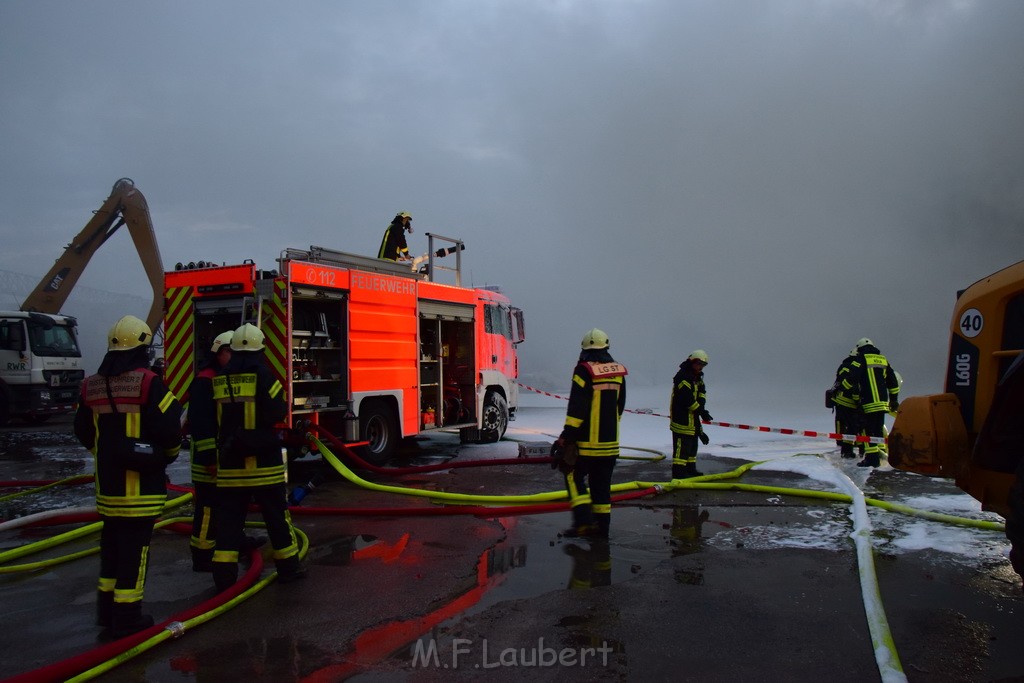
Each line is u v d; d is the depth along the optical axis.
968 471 3.84
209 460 4.39
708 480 7.74
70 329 16.84
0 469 9.72
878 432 9.02
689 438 7.88
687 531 5.68
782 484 7.68
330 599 4.14
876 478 8.18
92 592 4.45
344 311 8.41
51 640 3.63
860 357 9.33
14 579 4.73
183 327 8.30
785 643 3.44
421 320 10.02
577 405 5.42
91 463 10.20
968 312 4.00
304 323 8.05
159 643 3.48
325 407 8.16
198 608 3.81
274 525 4.42
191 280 8.27
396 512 6.32
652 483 7.38
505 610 3.91
